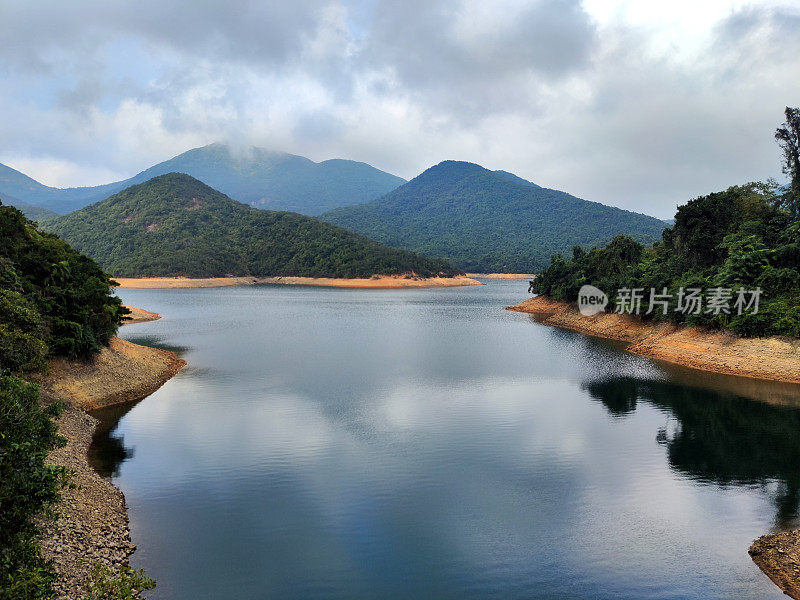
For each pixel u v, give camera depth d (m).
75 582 16.78
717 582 18.06
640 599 17.16
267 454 29.83
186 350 66.81
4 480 14.15
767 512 23.17
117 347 49.97
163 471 27.27
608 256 98.94
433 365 57.59
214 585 17.77
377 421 36.31
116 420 36.03
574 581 18.20
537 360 61.09
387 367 56.34
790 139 75.38
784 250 57.41
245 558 19.38
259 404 40.59
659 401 41.94
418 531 21.50
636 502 24.14
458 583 18.06
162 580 17.95
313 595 17.34
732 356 54.47
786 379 49.09
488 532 21.44
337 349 69.00
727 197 77.75
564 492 25.19
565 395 43.94
